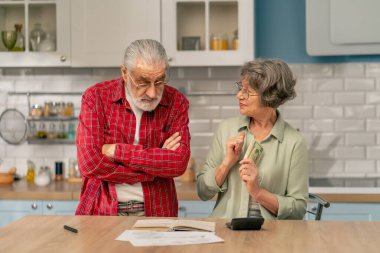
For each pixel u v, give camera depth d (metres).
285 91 2.80
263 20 4.79
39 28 4.48
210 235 2.30
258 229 2.42
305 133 4.76
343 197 4.08
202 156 4.79
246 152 2.80
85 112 2.91
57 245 2.17
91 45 4.41
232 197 2.91
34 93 4.87
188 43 4.41
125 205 2.88
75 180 4.69
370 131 4.73
